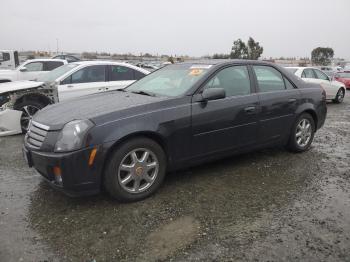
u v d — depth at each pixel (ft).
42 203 12.80
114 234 10.65
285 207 12.41
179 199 13.04
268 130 16.70
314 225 11.15
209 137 14.47
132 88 16.85
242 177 15.25
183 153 13.91
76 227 11.08
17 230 10.90
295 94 17.79
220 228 10.96
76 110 13.12
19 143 21.44
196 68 15.62
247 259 9.41
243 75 16.03
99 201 12.90
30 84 24.90
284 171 16.06
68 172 11.53
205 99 14.01
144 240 10.32
